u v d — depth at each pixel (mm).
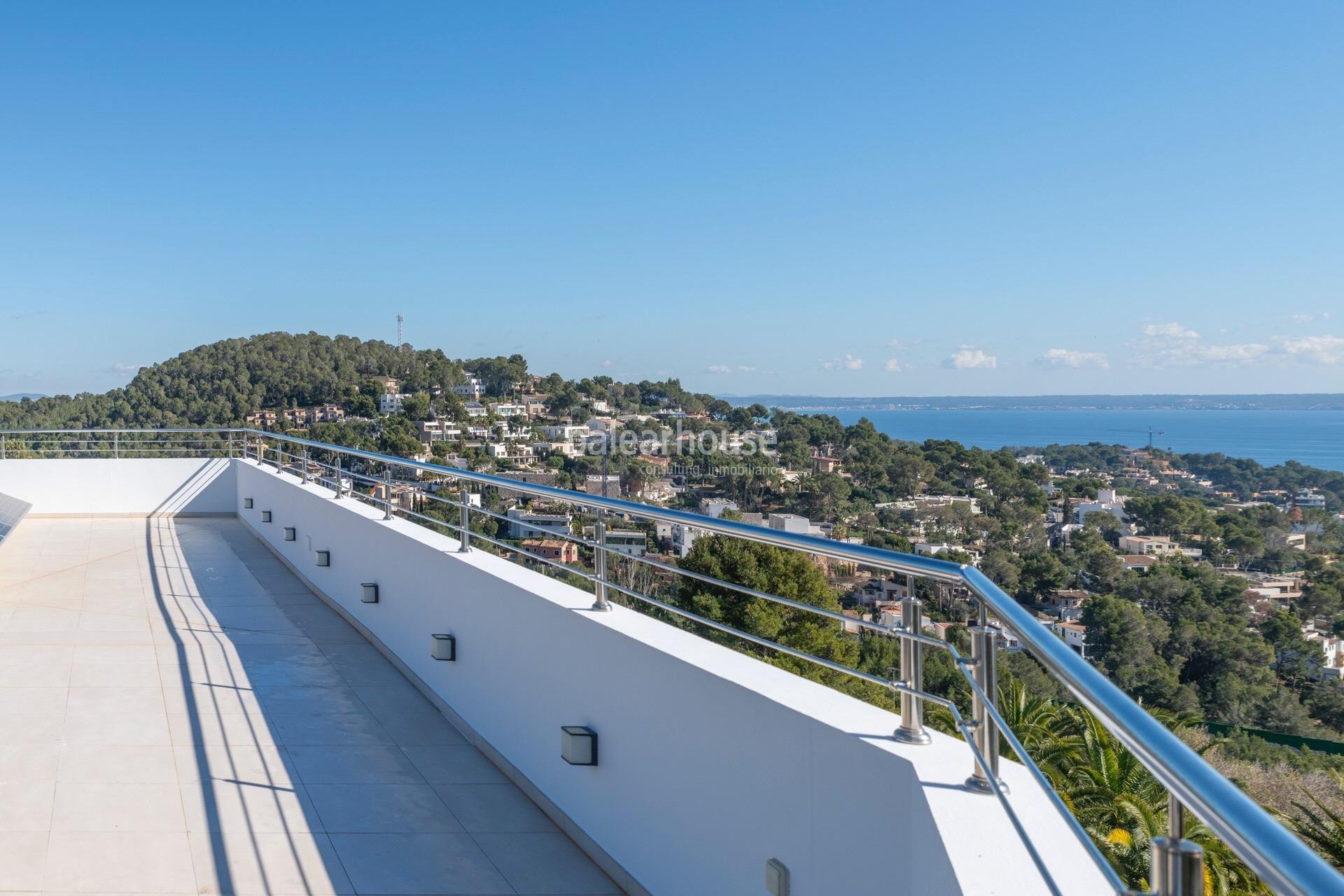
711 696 2855
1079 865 1756
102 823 3652
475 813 4000
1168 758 952
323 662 6277
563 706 3910
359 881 3316
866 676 2330
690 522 3047
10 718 4812
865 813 2188
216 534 11758
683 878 3004
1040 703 7199
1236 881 5102
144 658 6074
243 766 4348
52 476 13008
